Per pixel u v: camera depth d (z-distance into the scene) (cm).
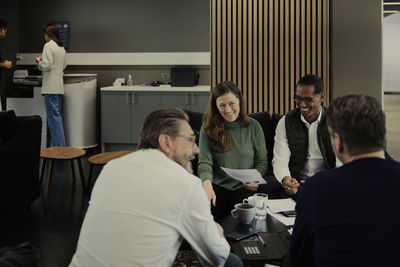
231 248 220
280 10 455
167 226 164
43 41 755
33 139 431
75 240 363
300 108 300
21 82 707
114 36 739
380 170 133
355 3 431
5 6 730
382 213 128
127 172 168
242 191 308
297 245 147
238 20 461
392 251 125
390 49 649
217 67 470
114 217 162
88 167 621
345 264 129
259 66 463
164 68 737
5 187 383
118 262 159
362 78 438
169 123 177
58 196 486
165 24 727
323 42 450
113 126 704
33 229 387
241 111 317
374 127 138
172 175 167
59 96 686
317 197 137
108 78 750
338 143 146
